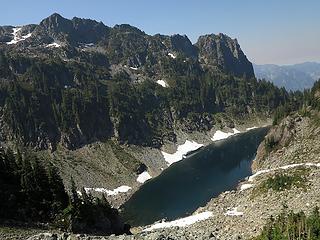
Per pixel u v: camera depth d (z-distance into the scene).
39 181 86.94
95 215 91.38
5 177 85.38
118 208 141.50
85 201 91.44
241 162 183.12
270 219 79.25
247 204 102.06
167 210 131.25
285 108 185.00
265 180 114.88
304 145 145.50
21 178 83.81
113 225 97.12
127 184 172.62
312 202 85.75
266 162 155.75
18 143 190.00
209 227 92.94
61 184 91.00
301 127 159.25
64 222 78.75
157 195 151.12
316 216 69.50
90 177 173.88
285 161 142.12
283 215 77.12
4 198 77.69
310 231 64.44
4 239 58.47
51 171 91.06
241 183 139.25
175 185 160.88
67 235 54.69
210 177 164.62
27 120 198.38
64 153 193.12
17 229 65.50
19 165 90.31
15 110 197.38
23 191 82.56
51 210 84.00
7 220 71.38
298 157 138.75
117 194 160.38
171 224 107.25
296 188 99.31
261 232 74.06
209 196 138.62
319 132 147.38
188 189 152.12
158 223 115.25
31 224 73.38
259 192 105.81
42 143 194.38
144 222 122.56
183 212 126.31
